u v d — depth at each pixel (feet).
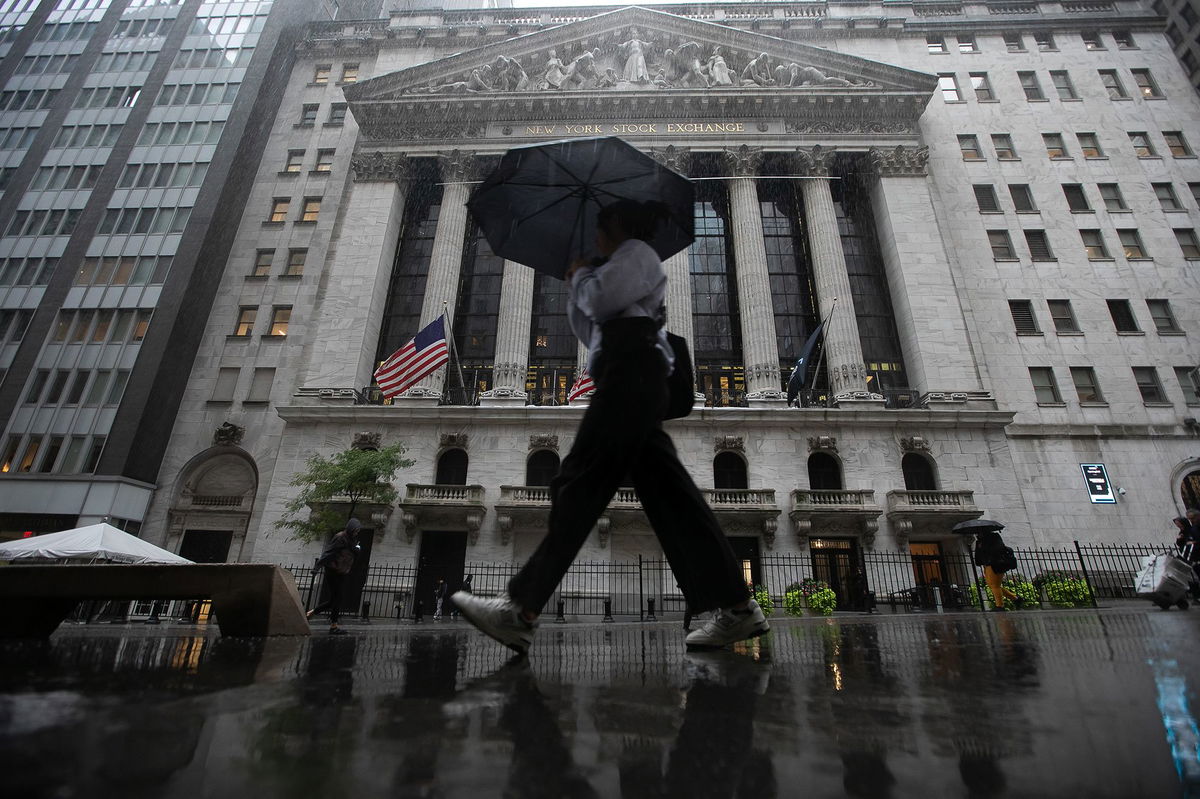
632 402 7.48
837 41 120.26
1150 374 93.45
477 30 123.95
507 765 3.55
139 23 125.80
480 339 100.37
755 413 84.79
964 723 4.54
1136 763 3.42
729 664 8.56
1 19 129.80
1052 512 85.15
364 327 96.12
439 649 11.49
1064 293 98.02
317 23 131.23
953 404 86.84
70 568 14.12
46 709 4.41
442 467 87.04
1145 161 107.55
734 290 102.37
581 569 75.46
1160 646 9.76
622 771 3.47
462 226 103.65
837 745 4.00
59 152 112.27
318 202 111.86
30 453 88.53
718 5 122.83
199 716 4.47
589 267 8.73
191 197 105.09
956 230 103.04
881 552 78.23
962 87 114.83
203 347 99.55
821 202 100.99
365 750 3.78
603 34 113.50
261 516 85.35
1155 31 118.83
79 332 95.81
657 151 104.99
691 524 9.03
